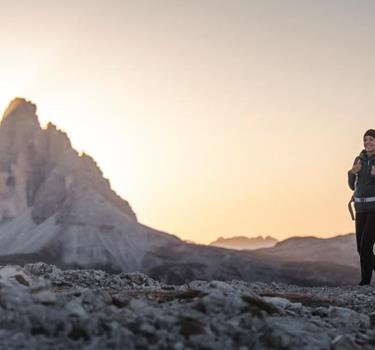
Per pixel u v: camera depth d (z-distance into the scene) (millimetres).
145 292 11234
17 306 7434
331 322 9555
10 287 8203
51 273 14953
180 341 7078
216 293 8836
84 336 6910
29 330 6902
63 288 13234
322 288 15383
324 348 7652
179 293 10555
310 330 8555
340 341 7746
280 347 7395
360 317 9859
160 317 7598
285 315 9578
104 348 6613
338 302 11938
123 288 13656
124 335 6867
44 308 7297
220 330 7461
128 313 7781
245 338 7344
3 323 6973
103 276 14852
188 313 7992
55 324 6988
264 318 8227
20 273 10945
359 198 15703
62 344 6598
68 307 7590
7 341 6477
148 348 6746
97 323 7086
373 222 15586
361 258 15867
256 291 13492
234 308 8336
